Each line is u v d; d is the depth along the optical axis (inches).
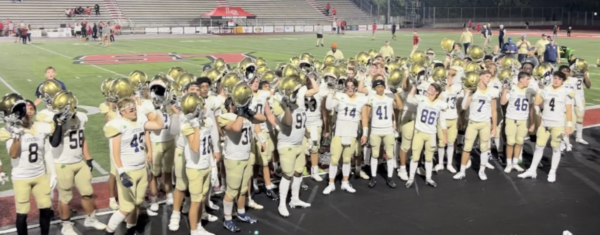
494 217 277.6
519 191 319.0
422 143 322.3
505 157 391.5
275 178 343.9
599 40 1648.6
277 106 268.2
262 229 264.1
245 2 2466.8
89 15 2054.6
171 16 2239.2
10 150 227.0
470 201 302.0
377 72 374.0
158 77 286.7
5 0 1963.6
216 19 2242.9
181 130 237.1
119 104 233.6
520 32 2171.5
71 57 1122.0
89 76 818.8
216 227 267.6
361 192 318.0
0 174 241.0
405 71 347.6
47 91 253.4
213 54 1197.7
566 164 377.1
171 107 255.6
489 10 2760.8
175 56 1149.7
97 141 431.8
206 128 243.4
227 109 267.1
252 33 2190.0
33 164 233.1
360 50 1299.2
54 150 243.8
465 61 444.1
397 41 1660.9
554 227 264.5
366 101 310.0
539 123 389.4
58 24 1980.8
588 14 2701.8
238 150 252.2
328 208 292.0
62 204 249.9
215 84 312.8
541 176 348.8
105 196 306.3
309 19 2485.2
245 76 330.0
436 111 318.3
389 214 282.8
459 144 404.2
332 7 2640.3
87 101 606.2
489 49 1409.9
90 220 262.5
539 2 2878.9
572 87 417.1
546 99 331.0
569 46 1398.9
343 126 307.7
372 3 2844.5
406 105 337.7
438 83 337.4
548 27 2596.0
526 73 342.0
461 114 396.5
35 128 233.6
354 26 2433.6
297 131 273.9
